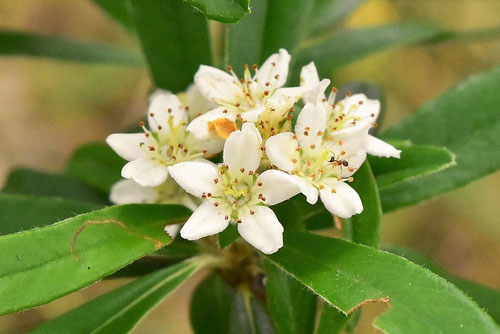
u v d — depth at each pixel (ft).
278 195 0.55
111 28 1.16
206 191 0.56
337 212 0.56
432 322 0.51
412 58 1.10
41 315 1.02
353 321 0.59
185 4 0.62
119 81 1.13
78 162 0.70
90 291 1.03
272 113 0.57
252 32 0.64
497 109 0.63
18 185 0.69
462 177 0.62
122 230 0.54
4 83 1.18
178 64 0.63
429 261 0.67
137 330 1.05
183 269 0.60
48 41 0.74
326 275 0.54
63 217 0.61
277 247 0.55
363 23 1.12
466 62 1.10
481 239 1.11
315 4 0.75
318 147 0.57
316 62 0.73
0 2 1.15
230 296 0.64
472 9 1.11
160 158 0.59
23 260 0.52
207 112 0.59
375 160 0.59
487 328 0.51
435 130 0.63
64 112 1.16
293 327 0.58
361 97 0.62
